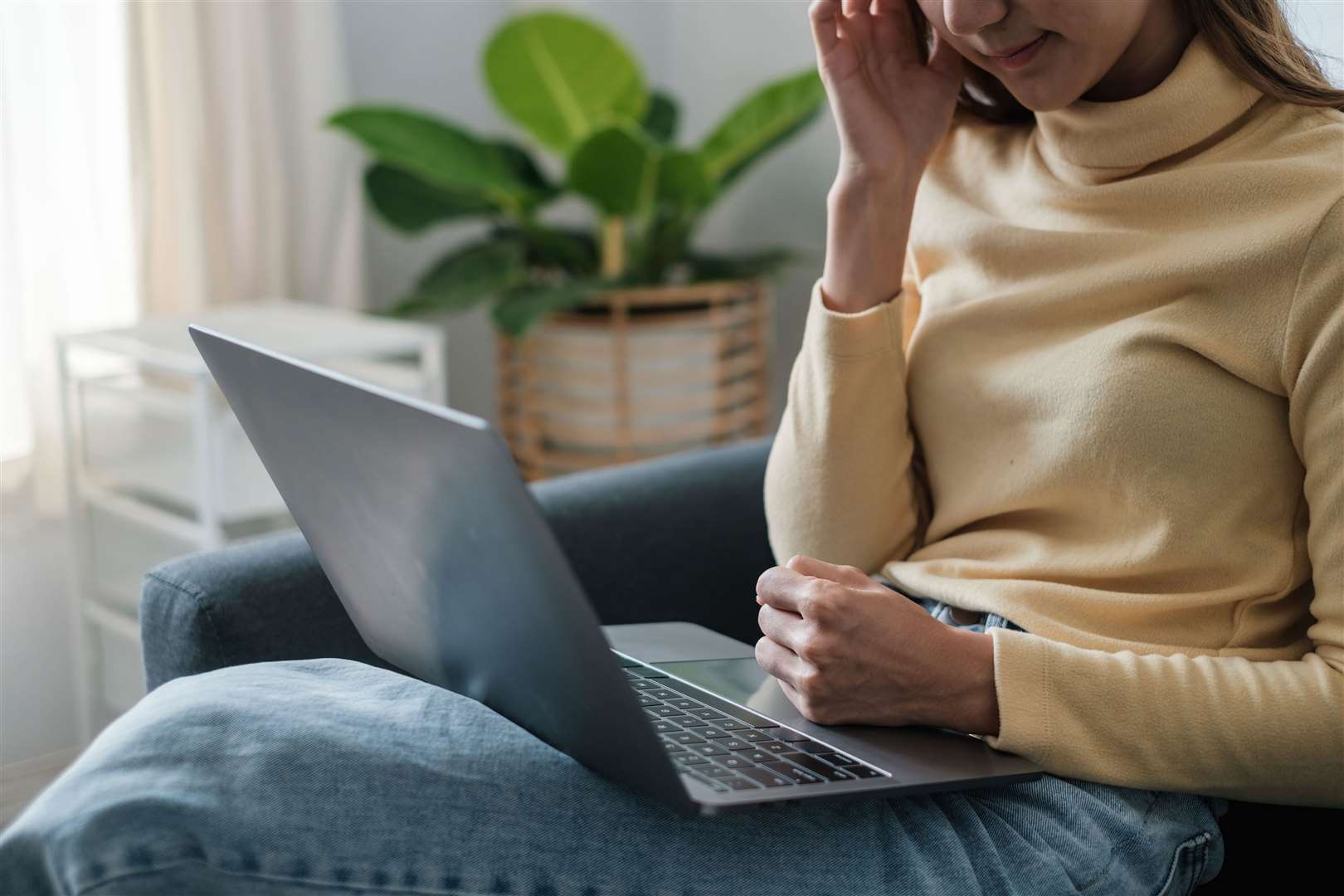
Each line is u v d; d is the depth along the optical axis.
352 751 0.69
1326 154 0.80
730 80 2.44
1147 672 0.76
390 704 0.75
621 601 1.16
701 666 0.92
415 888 0.66
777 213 2.41
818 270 2.33
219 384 0.81
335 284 2.29
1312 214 0.78
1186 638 0.83
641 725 0.60
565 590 0.58
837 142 2.26
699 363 2.12
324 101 2.22
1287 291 0.78
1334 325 0.76
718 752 0.73
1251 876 0.84
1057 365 0.87
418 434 0.61
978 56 0.86
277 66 2.20
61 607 1.99
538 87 2.11
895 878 0.70
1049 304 0.89
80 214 1.95
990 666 0.77
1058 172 0.91
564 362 2.12
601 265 2.26
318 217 2.24
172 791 0.65
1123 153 0.86
